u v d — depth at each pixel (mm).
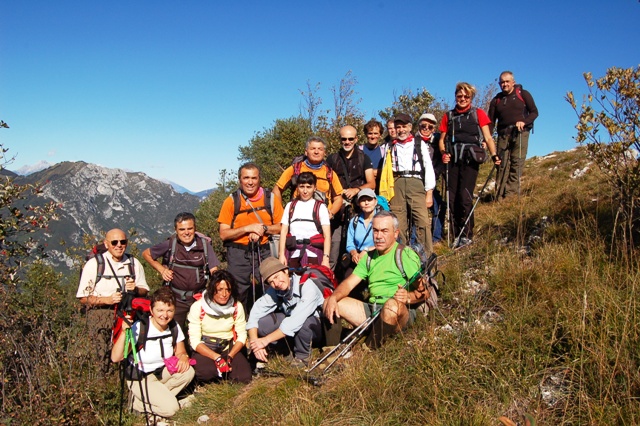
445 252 7766
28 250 6516
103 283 6020
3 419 4523
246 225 6527
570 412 3508
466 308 5160
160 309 5414
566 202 7656
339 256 6930
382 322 4910
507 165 10062
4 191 6223
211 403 5109
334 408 4211
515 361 4062
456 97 8406
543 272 5211
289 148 16219
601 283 4562
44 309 5500
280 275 5375
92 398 5090
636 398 3393
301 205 6316
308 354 5457
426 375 4105
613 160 5410
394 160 7387
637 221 5441
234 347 5617
